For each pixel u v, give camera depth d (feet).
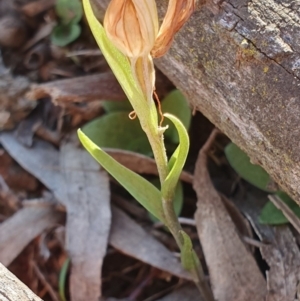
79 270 0.89
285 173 0.65
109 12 0.54
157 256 0.89
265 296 0.77
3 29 1.11
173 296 0.87
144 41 0.55
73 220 0.93
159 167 0.66
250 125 0.67
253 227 0.84
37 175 1.00
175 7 0.55
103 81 0.98
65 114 1.04
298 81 0.60
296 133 0.61
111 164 0.68
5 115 1.05
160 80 0.97
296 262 0.77
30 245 0.98
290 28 0.62
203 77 0.71
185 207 0.96
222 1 0.66
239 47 0.64
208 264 0.82
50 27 1.12
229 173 0.95
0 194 1.02
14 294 0.58
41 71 1.10
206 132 0.98
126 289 0.93
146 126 0.62
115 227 0.93
